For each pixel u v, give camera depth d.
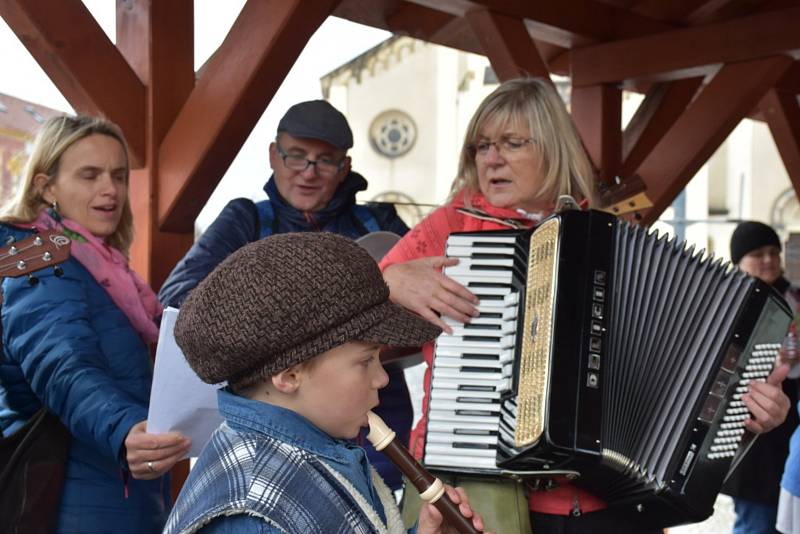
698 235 30.64
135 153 3.13
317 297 1.19
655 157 4.52
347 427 1.28
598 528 2.12
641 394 2.03
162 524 2.28
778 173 30.69
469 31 4.45
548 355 1.98
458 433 2.06
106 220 2.34
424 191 30.77
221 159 3.15
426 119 30.75
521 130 2.34
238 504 1.15
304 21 3.04
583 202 2.40
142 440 1.92
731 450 2.10
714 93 4.42
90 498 2.12
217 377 1.23
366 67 30.69
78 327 2.09
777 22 4.28
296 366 1.23
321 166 2.93
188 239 3.27
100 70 3.04
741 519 4.11
